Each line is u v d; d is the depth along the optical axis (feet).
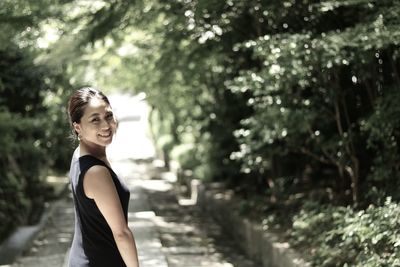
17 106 31.04
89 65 35.78
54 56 26.25
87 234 8.87
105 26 23.66
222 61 27.37
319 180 27.58
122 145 85.66
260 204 27.02
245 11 22.18
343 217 16.97
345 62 16.92
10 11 20.80
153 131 71.92
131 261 8.57
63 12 23.54
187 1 22.15
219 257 23.16
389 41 15.10
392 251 14.80
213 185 36.83
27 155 32.78
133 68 36.99
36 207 32.50
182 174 47.14
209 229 30.71
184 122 44.91
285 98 20.97
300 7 19.79
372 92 20.24
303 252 18.75
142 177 53.52
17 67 28.27
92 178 8.63
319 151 23.89
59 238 25.62
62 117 36.22
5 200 27.40
